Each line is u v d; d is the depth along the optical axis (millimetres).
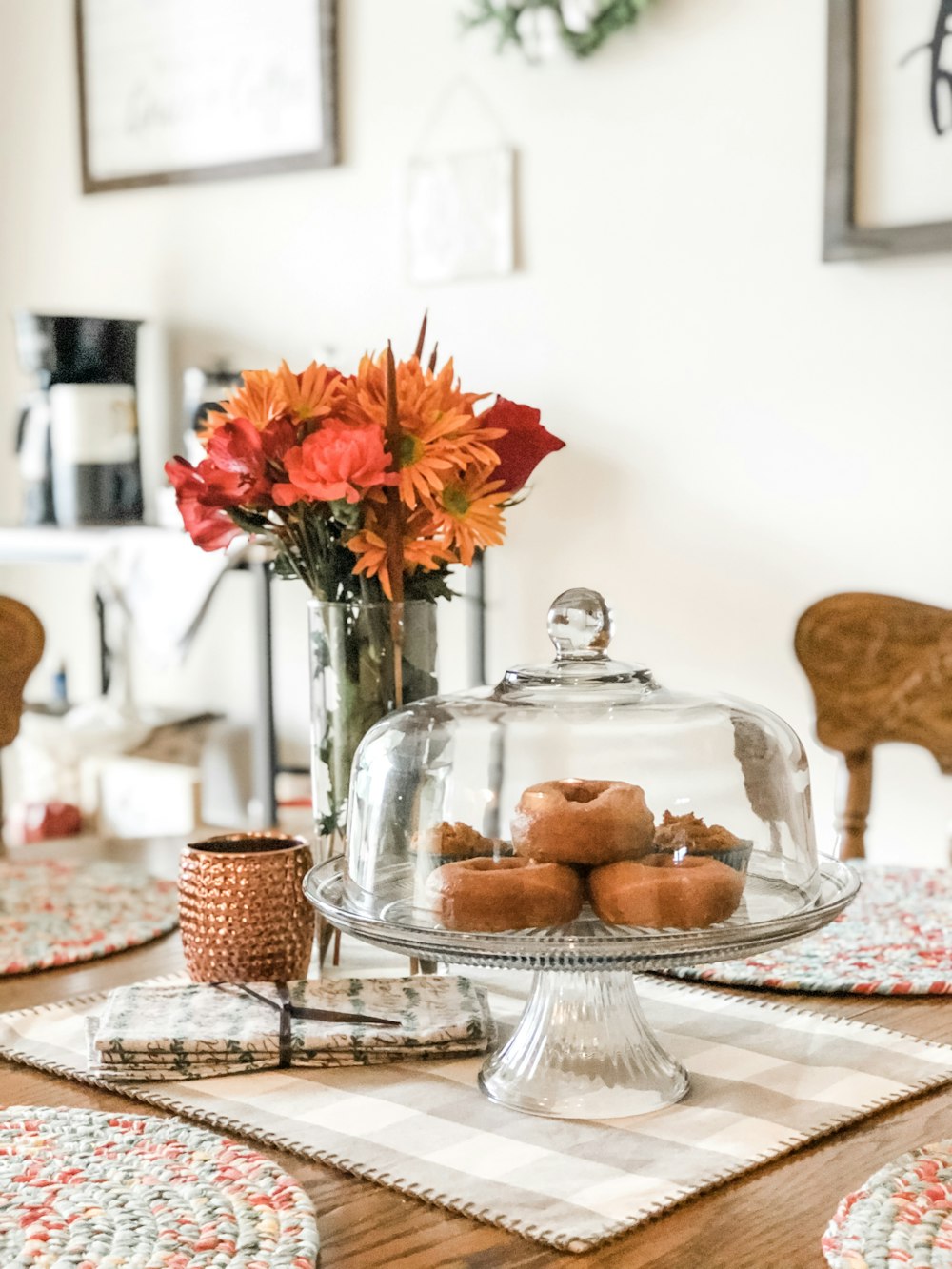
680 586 2363
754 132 2217
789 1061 829
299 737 2846
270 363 2832
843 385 2176
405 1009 870
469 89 2502
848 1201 634
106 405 2695
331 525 972
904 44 2049
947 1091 792
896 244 2066
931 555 2121
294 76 2697
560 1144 710
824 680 1496
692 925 744
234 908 936
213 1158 685
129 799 2689
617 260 2373
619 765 800
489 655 2568
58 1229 613
